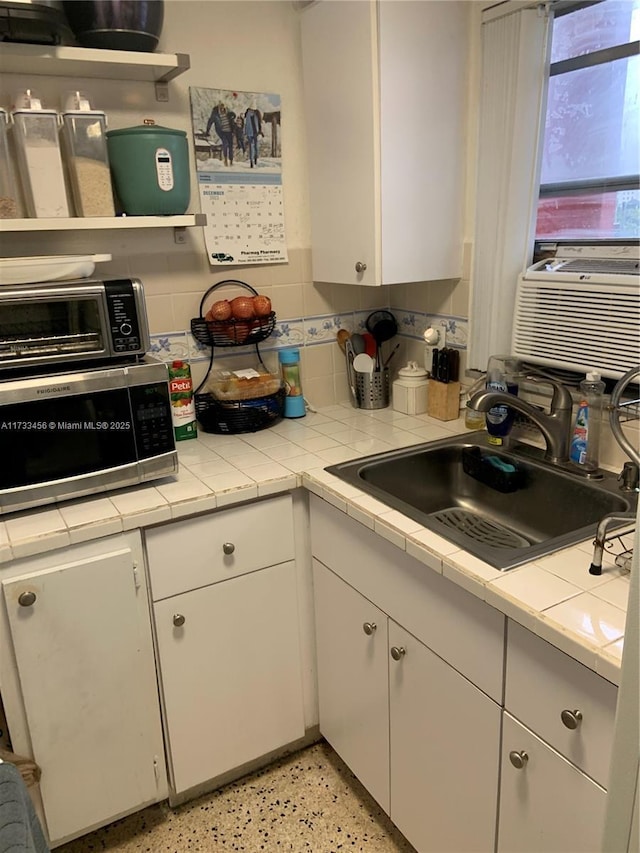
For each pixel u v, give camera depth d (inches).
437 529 52.1
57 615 56.4
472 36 72.0
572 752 41.1
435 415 83.0
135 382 59.7
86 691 59.7
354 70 70.0
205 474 66.1
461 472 73.2
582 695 39.6
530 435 72.2
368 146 70.5
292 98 80.9
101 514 57.6
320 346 89.8
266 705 72.0
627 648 28.0
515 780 46.4
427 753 56.3
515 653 44.3
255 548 66.3
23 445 55.8
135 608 60.3
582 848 42.1
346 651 66.5
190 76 74.4
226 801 72.0
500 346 75.0
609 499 57.9
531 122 67.3
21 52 59.0
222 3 74.4
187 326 80.4
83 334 58.5
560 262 69.2
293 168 83.0
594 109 63.6
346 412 88.0
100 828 69.0
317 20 74.7
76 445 58.3
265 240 82.8
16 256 69.7
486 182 72.9
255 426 79.4
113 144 65.5
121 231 74.2
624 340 60.3
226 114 77.2
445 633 51.0
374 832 67.6
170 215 68.2
